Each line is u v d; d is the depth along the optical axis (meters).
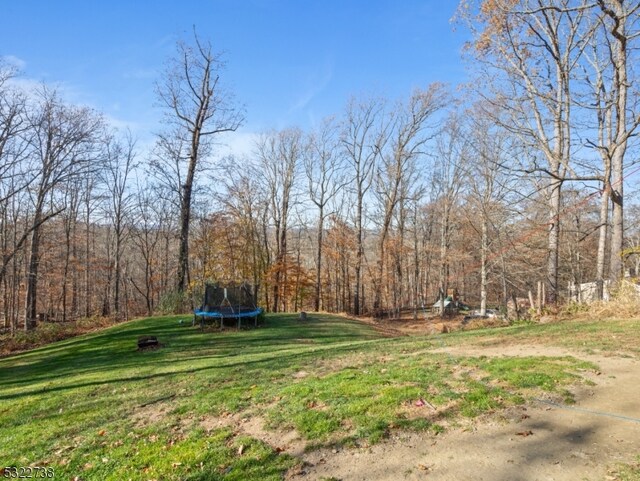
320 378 6.16
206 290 15.50
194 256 27.50
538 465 3.22
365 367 6.63
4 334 20.56
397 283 33.94
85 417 5.56
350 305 35.38
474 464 3.30
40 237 25.42
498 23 12.34
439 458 3.45
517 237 17.52
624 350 6.38
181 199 22.58
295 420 4.49
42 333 17.62
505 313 14.48
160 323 15.80
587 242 20.23
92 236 34.62
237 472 3.51
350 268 35.34
